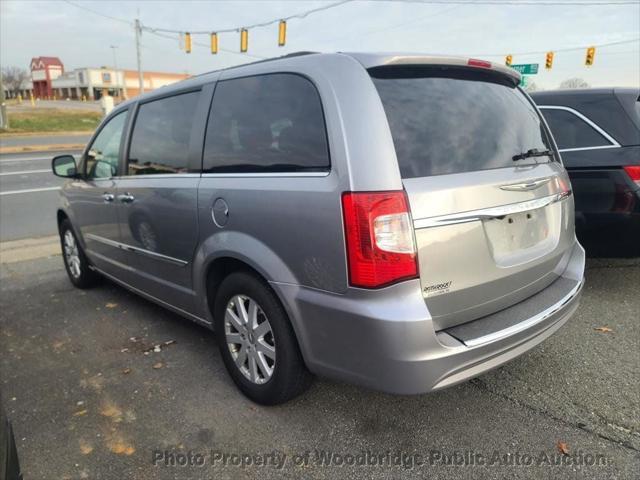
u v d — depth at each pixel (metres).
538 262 2.79
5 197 11.03
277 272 2.61
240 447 2.66
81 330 4.19
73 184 4.87
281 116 2.70
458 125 2.56
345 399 3.04
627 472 2.41
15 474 1.73
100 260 4.64
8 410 3.05
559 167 3.10
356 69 2.44
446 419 2.84
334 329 2.40
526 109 3.10
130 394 3.19
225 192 2.89
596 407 2.91
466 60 2.70
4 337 4.11
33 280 5.58
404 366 2.23
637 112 4.41
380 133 2.29
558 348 3.61
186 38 25.14
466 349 2.30
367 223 2.23
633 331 3.83
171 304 3.73
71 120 37.94
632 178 4.20
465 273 2.39
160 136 3.62
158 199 3.50
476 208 2.42
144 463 2.57
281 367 2.76
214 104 3.17
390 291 2.23
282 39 21.23
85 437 2.78
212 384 3.28
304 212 2.45
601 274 5.10
